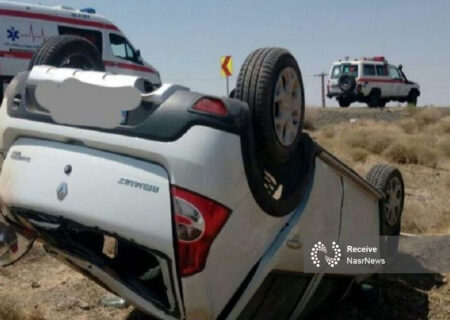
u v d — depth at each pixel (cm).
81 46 438
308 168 375
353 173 423
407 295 542
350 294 516
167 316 337
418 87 4000
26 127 345
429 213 845
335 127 2286
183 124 303
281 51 346
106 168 317
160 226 302
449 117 2741
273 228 348
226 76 1694
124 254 377
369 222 470
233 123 310
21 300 491
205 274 307
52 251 382
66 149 333
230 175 308
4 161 358
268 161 347
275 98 338
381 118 2780
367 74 3684
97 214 314
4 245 378
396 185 576
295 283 389
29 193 336
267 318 384
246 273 333
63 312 481
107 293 517
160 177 306
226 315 329
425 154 1502
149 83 329
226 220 309
